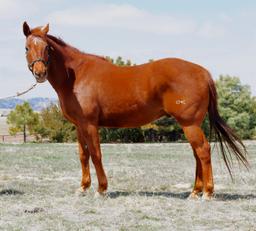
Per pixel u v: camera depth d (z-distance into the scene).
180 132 49.16
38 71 8.81
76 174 14.26
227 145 9.26
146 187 11.46
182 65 8.99
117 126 9.63
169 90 8.95
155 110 9.23
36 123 49.47
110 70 9.49
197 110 8.88
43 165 16.84
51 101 49.69
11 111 50.81
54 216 7.88
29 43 8.99
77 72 9.51
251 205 8.71
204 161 8.96
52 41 9.48
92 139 9.40
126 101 9.24
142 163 17.94
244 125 55.00
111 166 16.64
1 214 8.05
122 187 11.48
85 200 9.32
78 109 9.39
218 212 8.14
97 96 9.35
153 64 9.23
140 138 46.81
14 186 11.41
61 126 48.28
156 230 6.93
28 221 7.52
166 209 8.41
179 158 20.47
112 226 7.18
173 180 12.72
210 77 9.09
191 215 7.90
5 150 25.64
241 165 16.81
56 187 11.31
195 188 9.46
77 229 7.02
